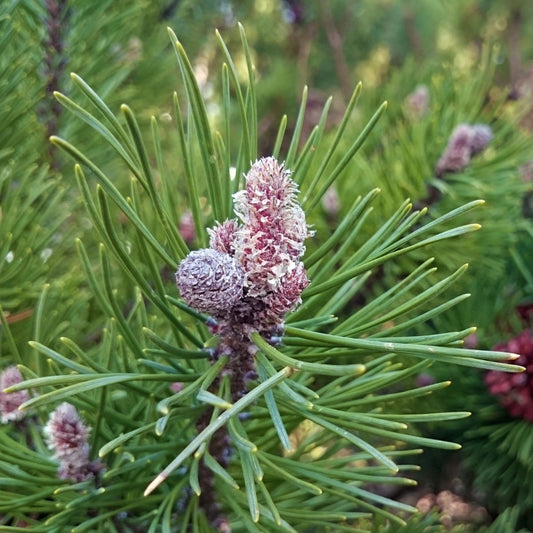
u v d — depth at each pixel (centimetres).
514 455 24
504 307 27
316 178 14
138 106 30
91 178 26
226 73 14
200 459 16
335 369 10
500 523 23
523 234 30
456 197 25
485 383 25
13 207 20
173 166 28
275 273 12
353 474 15
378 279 25
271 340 14
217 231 13
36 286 19
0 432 16
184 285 12
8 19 20
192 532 16
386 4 57
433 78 33
